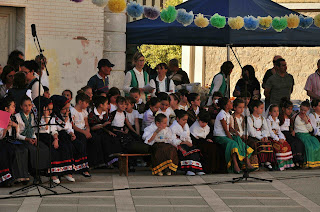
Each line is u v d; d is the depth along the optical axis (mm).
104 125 11070
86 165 10531
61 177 10586
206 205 8367
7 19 14125
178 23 12859
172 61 14422
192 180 10492
